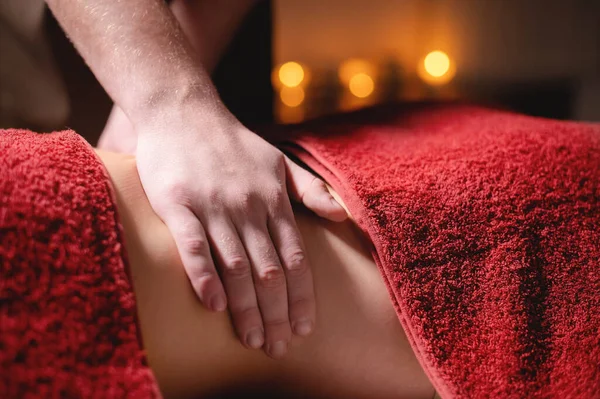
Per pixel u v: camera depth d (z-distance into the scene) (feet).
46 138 1.52
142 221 1.48
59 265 1.22
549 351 1.54
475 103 2.66
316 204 1.63
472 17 6.72
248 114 3.40
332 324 1.57
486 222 1.65
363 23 7.09
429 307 1.53
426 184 1.70
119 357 1.20
